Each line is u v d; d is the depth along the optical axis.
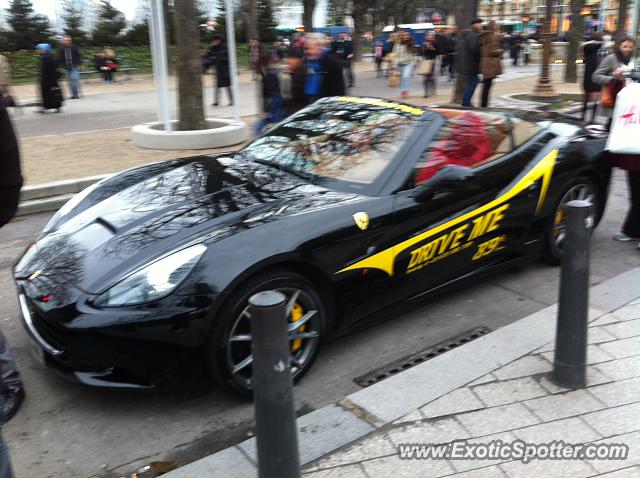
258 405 1.99
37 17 37.59
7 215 2.36
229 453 2.51
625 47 8.23
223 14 42.59
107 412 2.96
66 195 6.80
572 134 4.62
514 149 4.21
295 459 2.06
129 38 39.22
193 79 9.45
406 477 2.34
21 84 23.94
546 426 2.63
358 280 3.24
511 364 3.11
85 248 3.06
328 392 3.12
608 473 2.34
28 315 3.04
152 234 3.02
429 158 3.66
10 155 2.24
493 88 17.81
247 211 3.17
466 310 4.01
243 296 2.79
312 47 6.98
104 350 2.67
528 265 4.75
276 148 4.10
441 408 2.77
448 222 3.62
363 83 21.30
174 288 2.69
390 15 52.03
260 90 8.03
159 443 2.74
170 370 2.73
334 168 3.68
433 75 16.16
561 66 28.61
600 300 3.83
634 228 5.16
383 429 2.64
